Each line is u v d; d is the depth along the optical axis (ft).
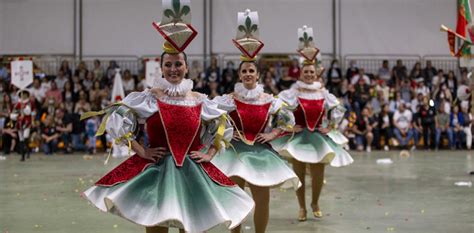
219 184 12.78
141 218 11.84
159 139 12.79
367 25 63.77
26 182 31.14
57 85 57.57
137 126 13.01
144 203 12.00
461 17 33.42
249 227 19.15
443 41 63.82
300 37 21.91
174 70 12.97
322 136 20.95
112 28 63.36
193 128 12.89
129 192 12.05
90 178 32.94
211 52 63.31
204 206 12.18
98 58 63.31
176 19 13.00
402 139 54.19
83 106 53.01
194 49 63.31
